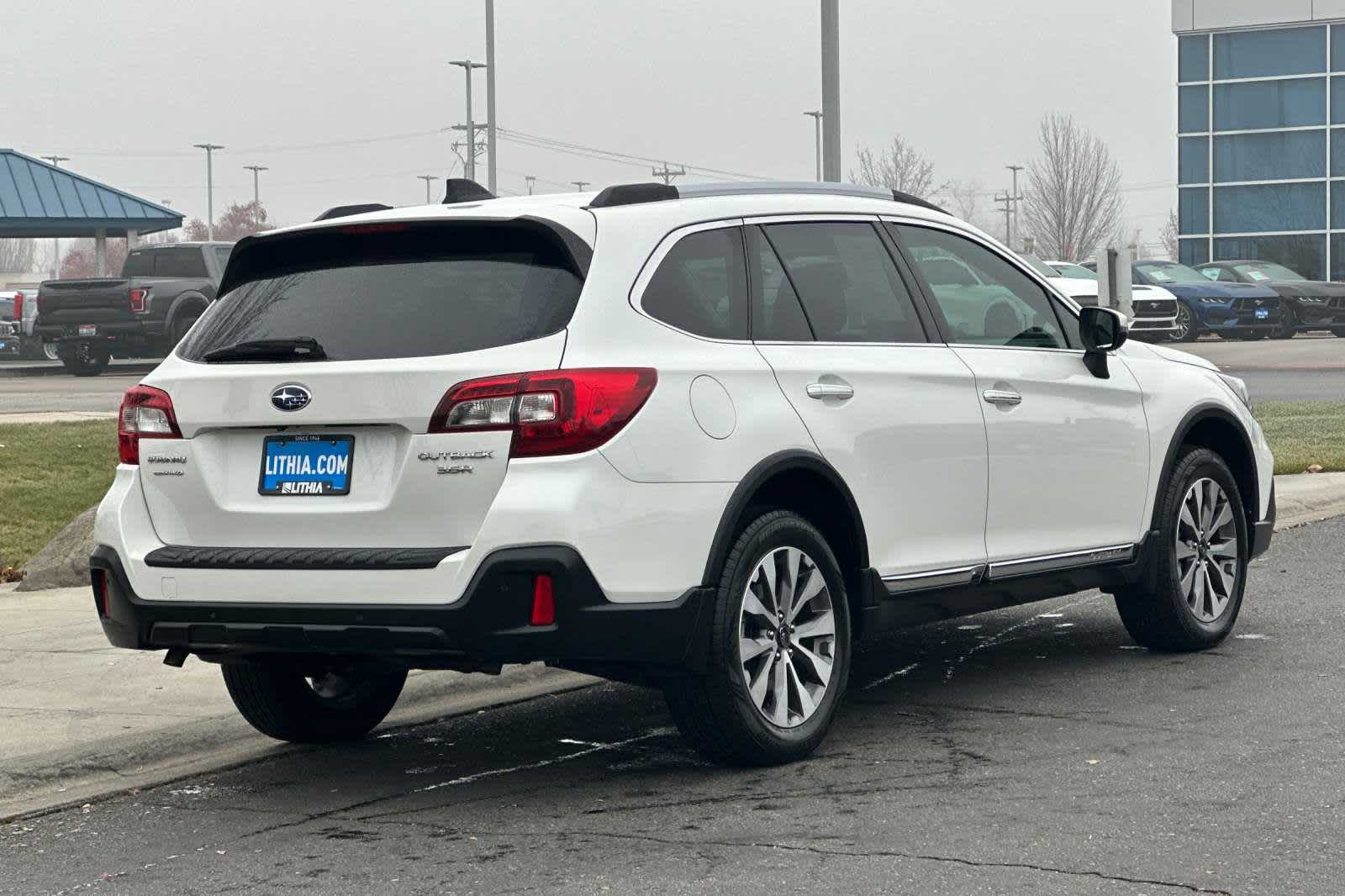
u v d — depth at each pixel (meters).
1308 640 8.06
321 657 6.00
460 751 6.48
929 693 7.17
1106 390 7.36
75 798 5.96
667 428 5.52
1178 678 7.29
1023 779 5.68
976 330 6.93
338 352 5.57
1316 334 39.75
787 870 4.77
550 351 5.39
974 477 6.68
